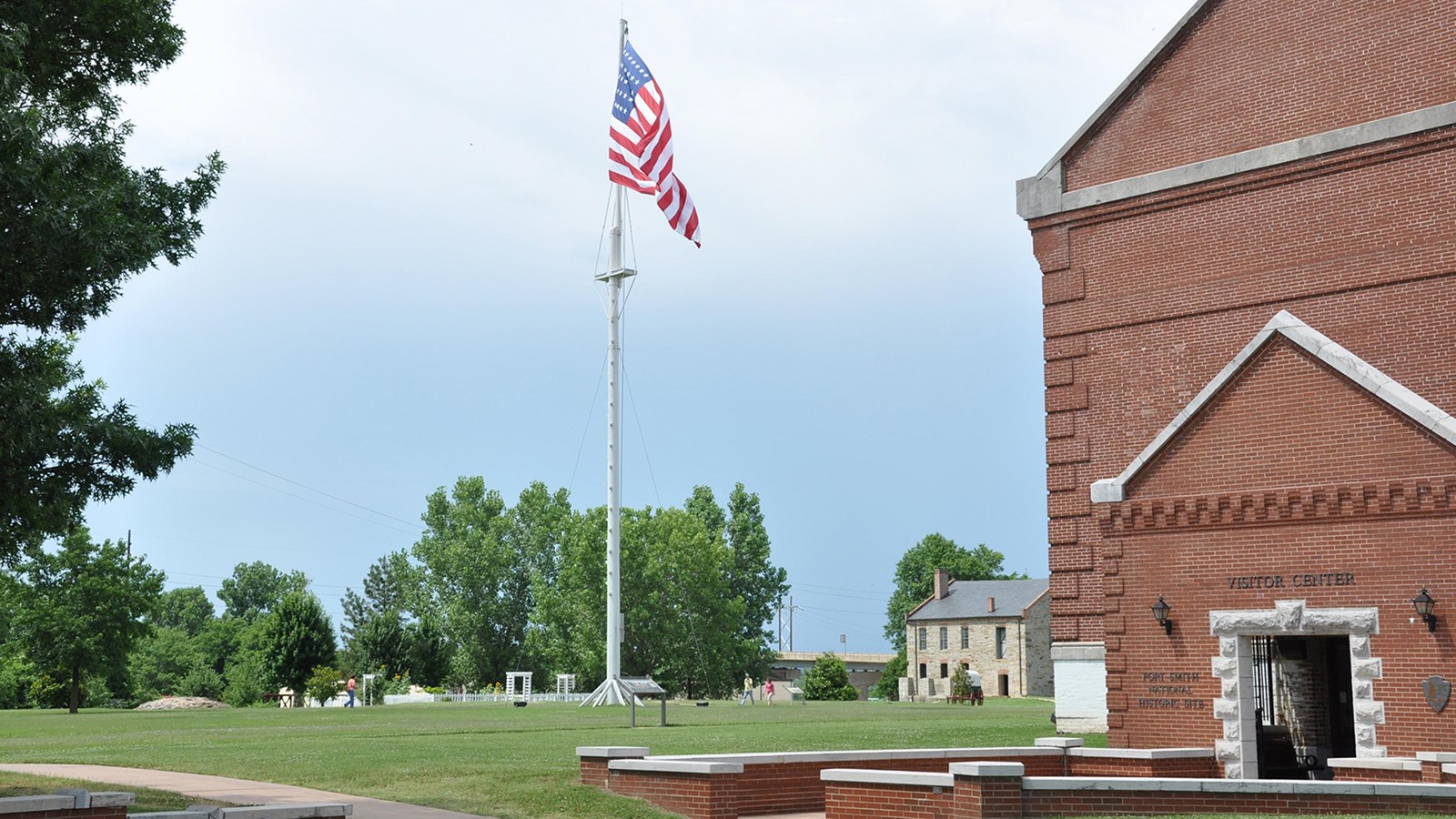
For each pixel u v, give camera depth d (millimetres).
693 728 35469
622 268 54938
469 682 108875
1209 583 24547
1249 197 26578
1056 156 29531
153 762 25656
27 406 16203
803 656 145500
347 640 141750
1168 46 28125
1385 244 24609
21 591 65875
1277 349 24203
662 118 49000
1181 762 23141
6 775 22297
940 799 17250
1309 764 25672
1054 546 28688
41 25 17359
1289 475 23750
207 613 176875
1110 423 28109
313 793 20297
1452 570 21578
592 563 94812
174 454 17938
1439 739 21344
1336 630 22766
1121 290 28250
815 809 20844
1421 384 23844
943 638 110812
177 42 19141
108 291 17359
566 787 20281
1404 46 24828
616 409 55031
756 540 118625
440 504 112500
